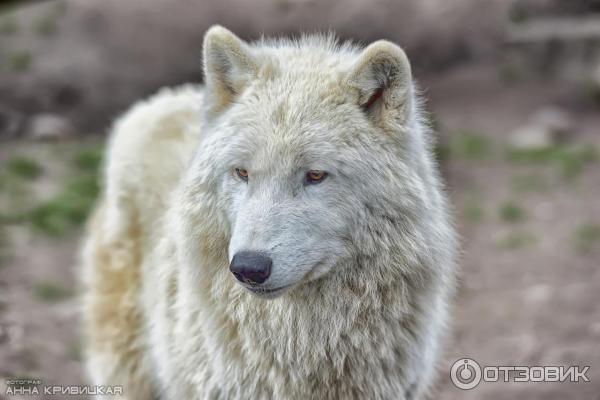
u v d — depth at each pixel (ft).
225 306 24.31
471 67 98.84
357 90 23.41
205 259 24.27
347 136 22.97
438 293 24.94
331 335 23.85
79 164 64.64
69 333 40.52
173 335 26.08
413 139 24.07
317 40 26.68
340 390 24.41
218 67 24.52
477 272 52.37
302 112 22.99
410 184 23.45
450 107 88.79
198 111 30.66
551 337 43.57
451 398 37.76
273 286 22.04
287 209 22.36
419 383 26.13
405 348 24.59
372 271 23.49
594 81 89.30
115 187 29.73
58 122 73.41
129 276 28.68
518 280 51.01
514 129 81.66
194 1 85.30
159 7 83.87
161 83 80.79
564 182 68.18
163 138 29.73
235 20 86.17
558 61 97.81
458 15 98.17
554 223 59.98
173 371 26.16
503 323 45.42
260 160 22.68
